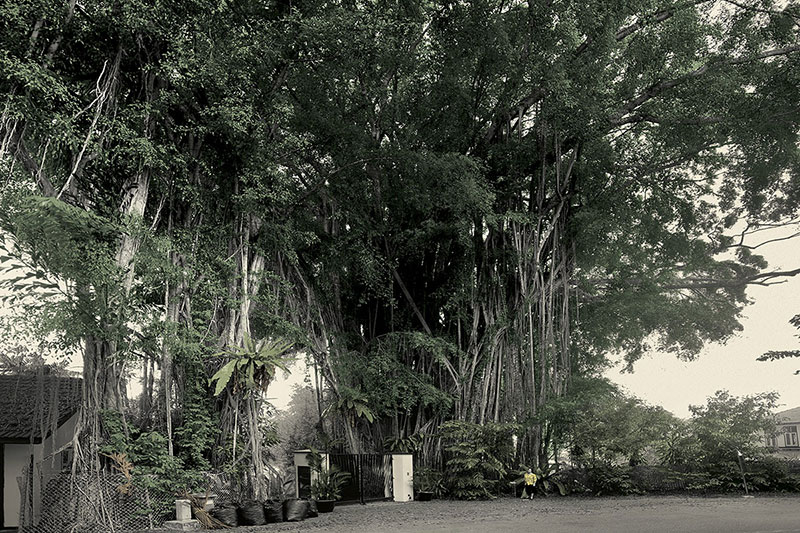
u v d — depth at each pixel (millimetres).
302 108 25047
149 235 18734
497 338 26734
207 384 20578
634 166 30344
